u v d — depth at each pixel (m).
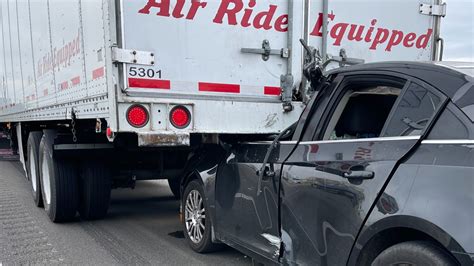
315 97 3.29
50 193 5.97
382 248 2.55
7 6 9.34
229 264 4.45
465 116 2.27
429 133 2.40
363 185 2.57
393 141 2.56
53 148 5.57
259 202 3.54
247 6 4.26
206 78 4.11
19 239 5.32
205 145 4.72
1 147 14.40
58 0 5.48
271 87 4.43
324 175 2.86
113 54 3.69
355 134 3.08
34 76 7.27
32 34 7.18
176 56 3.97
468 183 2.09
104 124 4.14
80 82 4.70
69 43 5.07
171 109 3.90
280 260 3.26
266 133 4.37
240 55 4.27
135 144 4.98
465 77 2.41
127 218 6.48
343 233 2.68
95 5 4.03
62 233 5.61
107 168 5.95
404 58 5.17
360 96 3.14
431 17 5.34
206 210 4.49
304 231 3.01
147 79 3.85
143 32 3.82
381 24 4.95
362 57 4.86
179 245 5.10
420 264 2.23
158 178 6.27
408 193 2.32
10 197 8.00
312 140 3.16
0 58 11.16
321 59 4.43
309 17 4.50
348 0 4.72
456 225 2.07
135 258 4.64
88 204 5.92
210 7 4.10
